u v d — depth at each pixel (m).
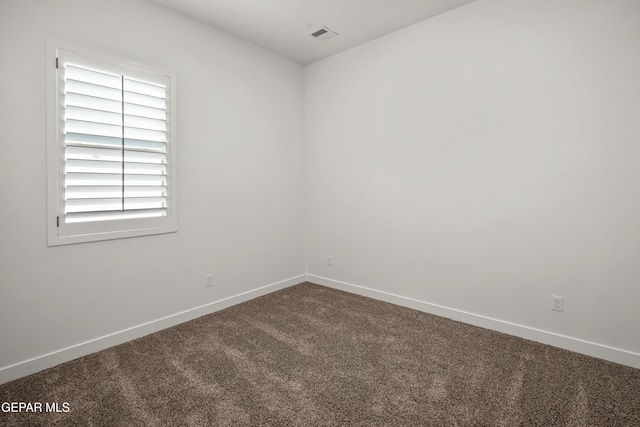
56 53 2.04
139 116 2.43
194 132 2.81
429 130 2.89
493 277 2.60
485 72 2.56
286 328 2.66
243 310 3.05
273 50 3.46
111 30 2.29
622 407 1.68
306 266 4.04
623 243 2.07
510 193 2.49
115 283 2.38
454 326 2.69
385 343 2.39
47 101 2.02
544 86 2.31
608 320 2.14
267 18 2.81
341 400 1.74
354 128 3.45
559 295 2.31
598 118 2.12
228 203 3.12
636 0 1.98
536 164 2.36
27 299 1.99
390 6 2.64
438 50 2.80
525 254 2.44
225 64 3.04
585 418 1.60
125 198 2.39
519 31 2.39
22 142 1.94
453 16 2.70
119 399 1.75
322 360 2.15
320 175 3.81
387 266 3.27
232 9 2.65
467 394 1.79
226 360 2.15
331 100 3.64
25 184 1.96
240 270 3.27
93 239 2.24
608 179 2.10
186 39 2.74
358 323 2.76
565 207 2.26
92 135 2.21
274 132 3.55
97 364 2.11
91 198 2.22
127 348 2.32
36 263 2.02
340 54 3.52
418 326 2.69
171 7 2.61
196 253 2.88
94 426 1.55
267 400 1.74
